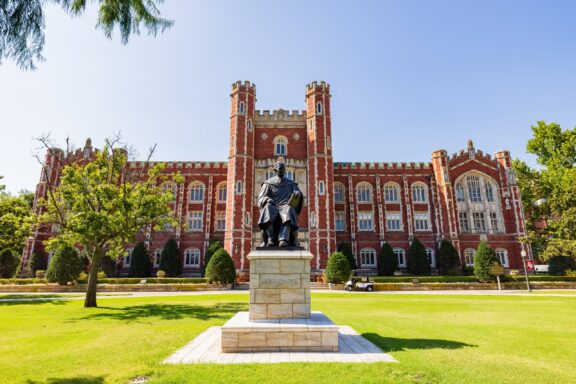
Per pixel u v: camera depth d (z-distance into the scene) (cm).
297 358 689
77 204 1817
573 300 2030
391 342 855
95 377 594
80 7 502
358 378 568
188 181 4600
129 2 523
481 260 3281
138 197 1898
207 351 761
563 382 573
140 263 3891
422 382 556
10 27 455
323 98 4247
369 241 4391
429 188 4575
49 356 736
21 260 3878
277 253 856
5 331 1048
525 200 4706
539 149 4541
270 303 833
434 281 3256
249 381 554
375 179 4594
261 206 956
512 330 1049
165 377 575
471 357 720
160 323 1181
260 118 4422
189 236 4372
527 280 2978
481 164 4591
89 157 4447
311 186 4031
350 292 2820
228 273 3116
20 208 1931
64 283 3014
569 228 3316
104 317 1341
